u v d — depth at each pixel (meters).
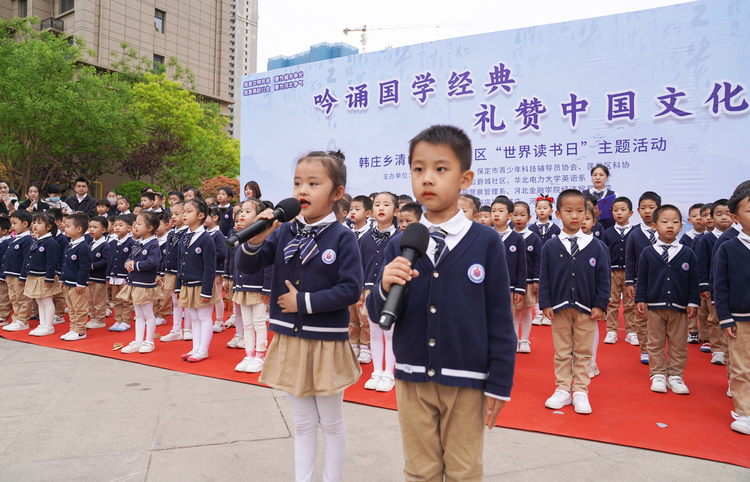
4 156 16.62
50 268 5.33
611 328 5.20
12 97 15.25
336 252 2.01
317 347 1.93
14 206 8.52
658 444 2.56
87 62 23.62
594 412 3.06
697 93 6.57
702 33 6.53
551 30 7.46
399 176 8.72
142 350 4.58
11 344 4.95
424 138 1.48
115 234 6.22
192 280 4.25
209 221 5.60
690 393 3.46
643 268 3.71
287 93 9.80
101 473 2.22
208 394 3.36
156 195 7.21
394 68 8.73
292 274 2.03
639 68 6.90
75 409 3.04
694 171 6.61
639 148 6.92
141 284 4.57
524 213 5.05
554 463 2.33
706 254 4.10
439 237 1.49
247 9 75.50
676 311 3.49
